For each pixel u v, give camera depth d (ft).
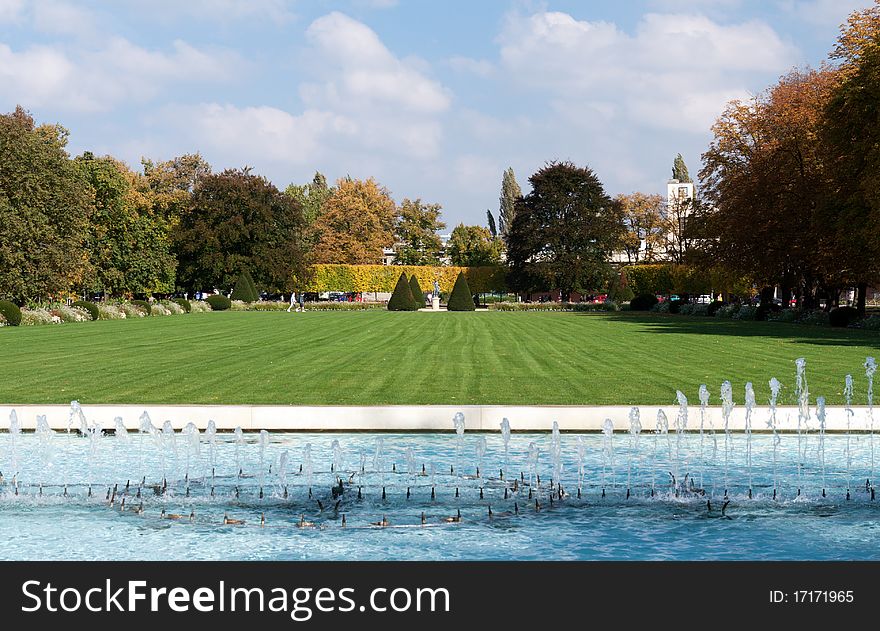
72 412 44.32
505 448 39.42
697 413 47.93
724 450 41.52
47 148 171.22
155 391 57.36
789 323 153.99
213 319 179.22
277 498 34.27
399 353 88.22
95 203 208.44
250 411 46.85
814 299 171.12
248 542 29.25
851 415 46.73
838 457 40.14
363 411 46.78
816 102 144.36
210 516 32.09
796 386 59.82
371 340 109.19
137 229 218.18
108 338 113.09
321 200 400.47
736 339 109.60
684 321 166.81
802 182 146.41
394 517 31.81
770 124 157.69
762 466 38.60
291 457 40.37
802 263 151.94
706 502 33.45
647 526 30.58
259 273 269.23
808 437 43.86
